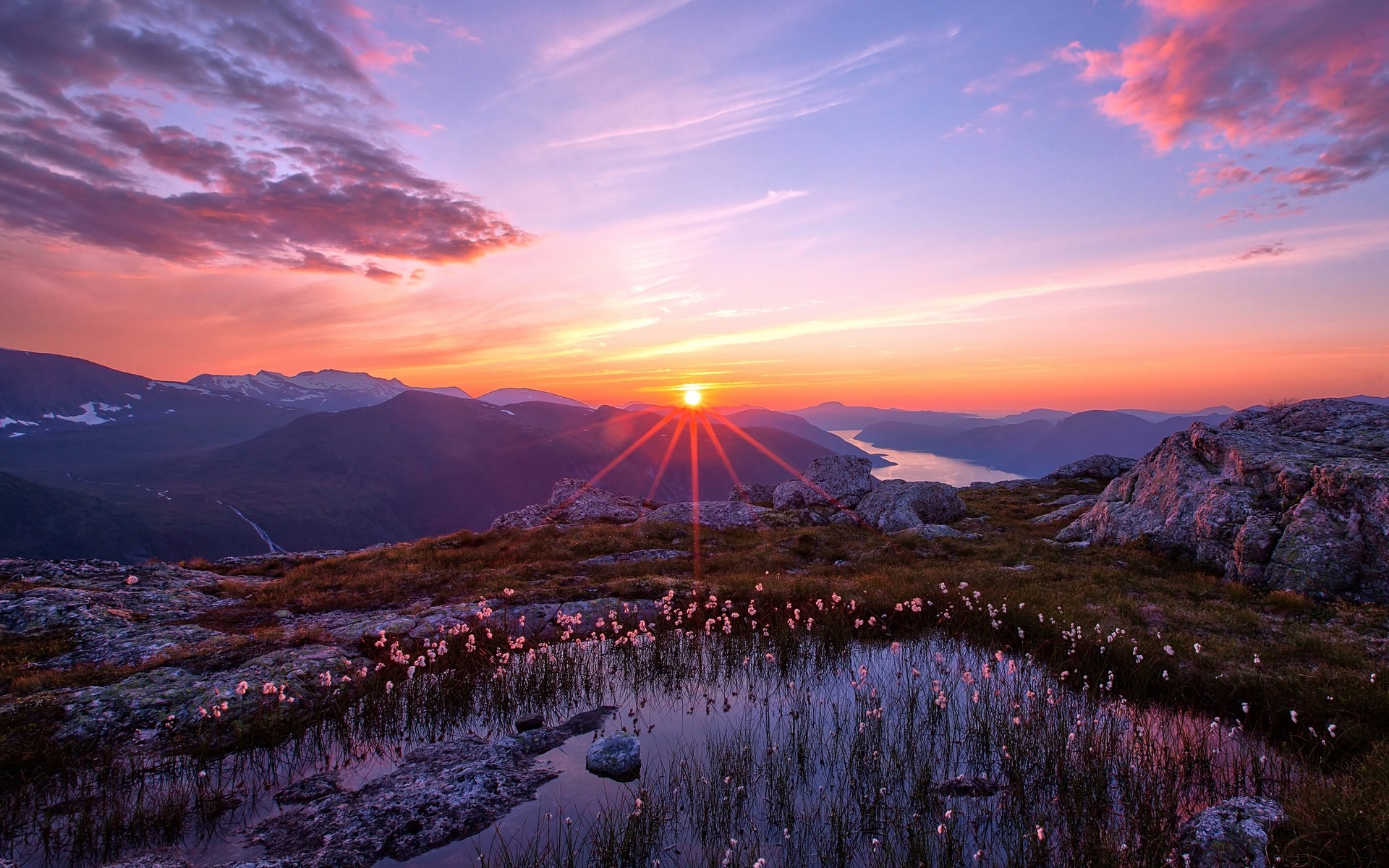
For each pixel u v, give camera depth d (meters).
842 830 9.09
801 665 16.48
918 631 18.66
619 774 10.94
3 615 17.95
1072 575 22.78
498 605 20.92
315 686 14.36
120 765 11.12
